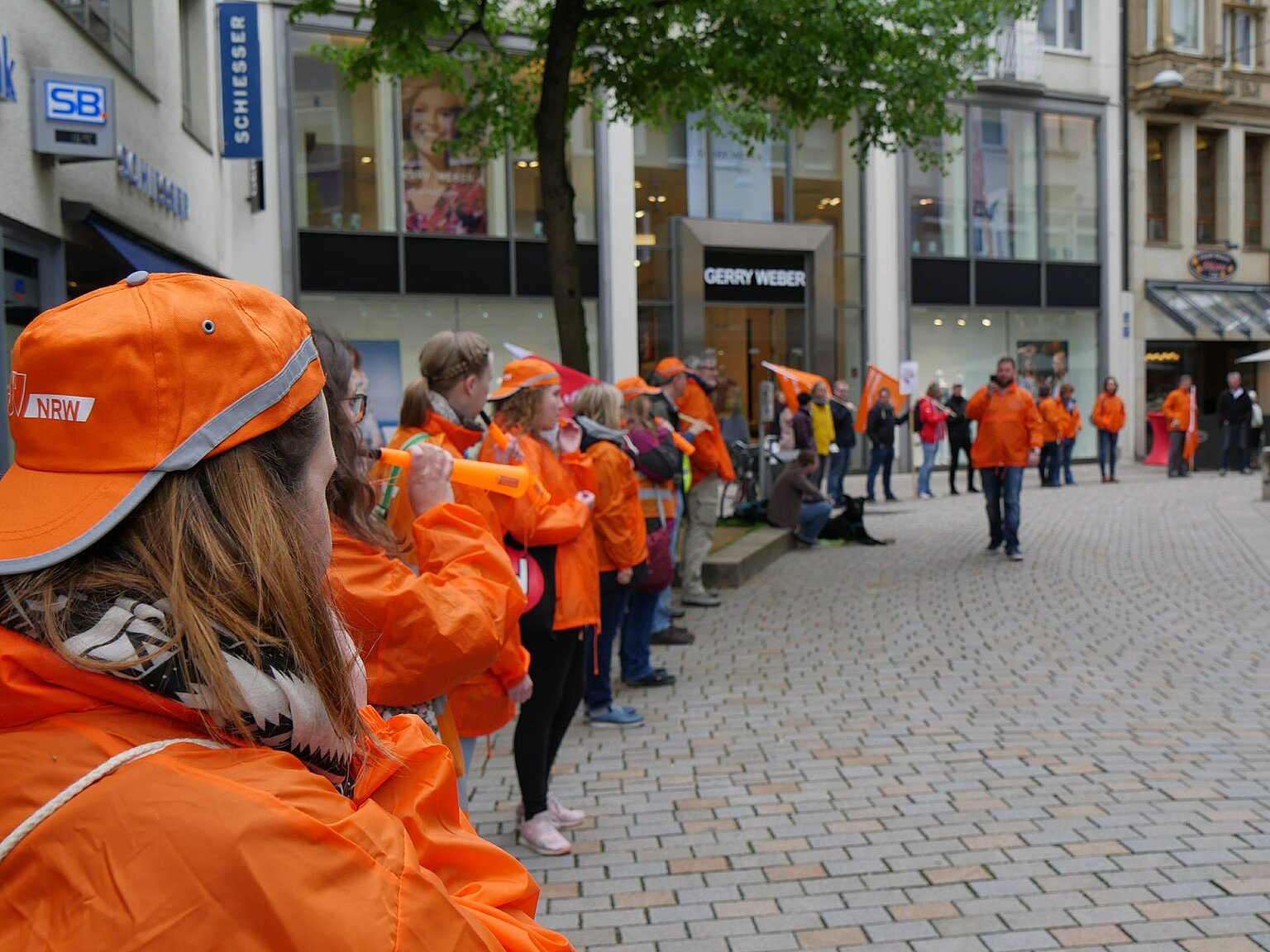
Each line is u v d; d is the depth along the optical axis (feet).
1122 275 89.20
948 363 82.58
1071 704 20.25
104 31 31.78
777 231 74.59
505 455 12.01
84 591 2.89
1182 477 75.72
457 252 63.62
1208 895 12.25
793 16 32.76
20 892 2.61
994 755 17.39
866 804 15.43
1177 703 20.11
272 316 3.26
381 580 6.56
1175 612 28.55
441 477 7.52
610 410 19.25
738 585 34.30
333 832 2.77
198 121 44.24
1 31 23.66
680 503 32.60
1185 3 91.20
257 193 55.72
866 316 78.64
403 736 4.04
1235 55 95.09
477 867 3.91
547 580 13.60
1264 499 55.31
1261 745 17.52
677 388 29.89
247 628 2.96
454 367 11.21
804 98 36.42
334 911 2.67
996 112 83.05
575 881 13.19
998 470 39.11
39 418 2.98
